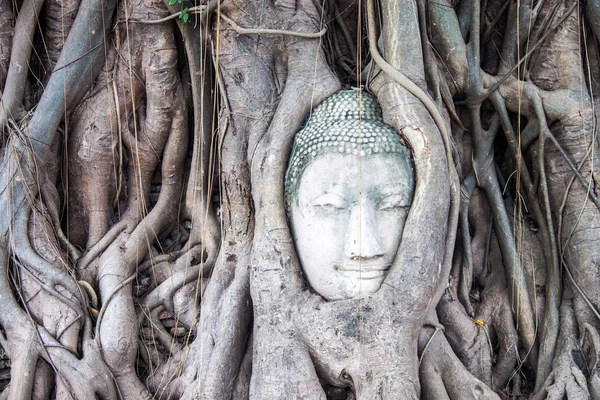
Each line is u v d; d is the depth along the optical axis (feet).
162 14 9.52
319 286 8.13
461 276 8.93
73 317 8.80
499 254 9.15
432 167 8.11
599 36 9.39
